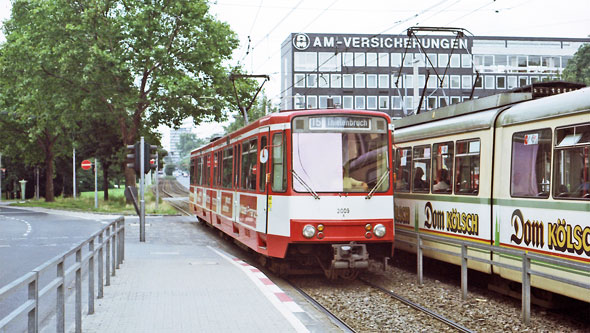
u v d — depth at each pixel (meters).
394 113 81.31
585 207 8.45
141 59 35.31
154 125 38.91
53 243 20.78
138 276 12.22
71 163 68.94
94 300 9.16
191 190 27.84
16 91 43.06
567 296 9.27
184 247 18.52
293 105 80.06
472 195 11.47
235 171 16.27
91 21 35.22
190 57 35.75
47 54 35.88
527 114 9.97
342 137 12.21
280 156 12.29
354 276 12.52
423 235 12.33
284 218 12.00
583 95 8.74
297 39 80.19
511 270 10.17
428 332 8.54
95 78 34.53
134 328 7.66
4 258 16.45
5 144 58.16
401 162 14.87
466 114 12.23
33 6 37.69
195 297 9.88
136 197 20.19
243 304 9.27
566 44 86.62
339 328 8.57
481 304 10.49
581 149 8.66
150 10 34.88
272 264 13.85
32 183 82.06
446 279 13.23
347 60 81.00
